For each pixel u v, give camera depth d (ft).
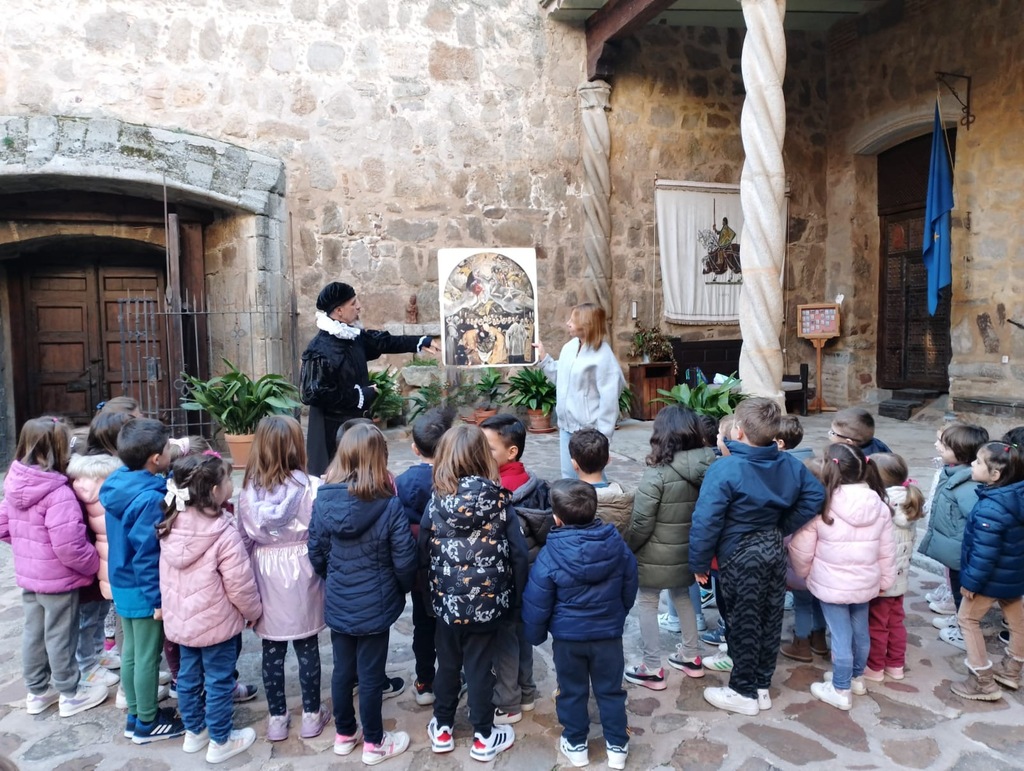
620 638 7.97
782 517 9.00
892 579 9.16
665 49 31.76
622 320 31.71
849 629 8.95
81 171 23.13
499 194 29.55
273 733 8.59
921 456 22.63
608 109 30.83
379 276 28.09
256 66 26.22
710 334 33.27
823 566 8.99
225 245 26.35
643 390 30.48
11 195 24.30
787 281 34.32
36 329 27.35
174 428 25.66
